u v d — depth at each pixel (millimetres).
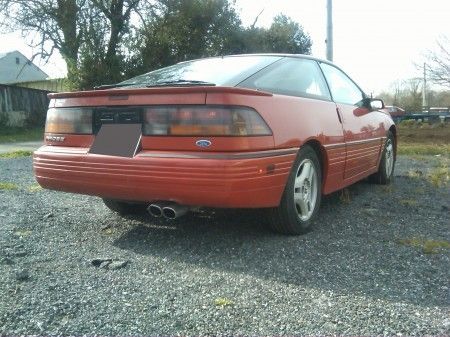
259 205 3242
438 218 4324
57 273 2945
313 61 4457
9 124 21562
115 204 4234
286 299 2584
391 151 6250
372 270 3008
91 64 21484
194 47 23219
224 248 3436
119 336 2195
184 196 3107
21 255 3264
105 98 3430
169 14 23078
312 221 3912
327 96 4367
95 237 3732
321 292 2676
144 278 2879
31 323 2295
